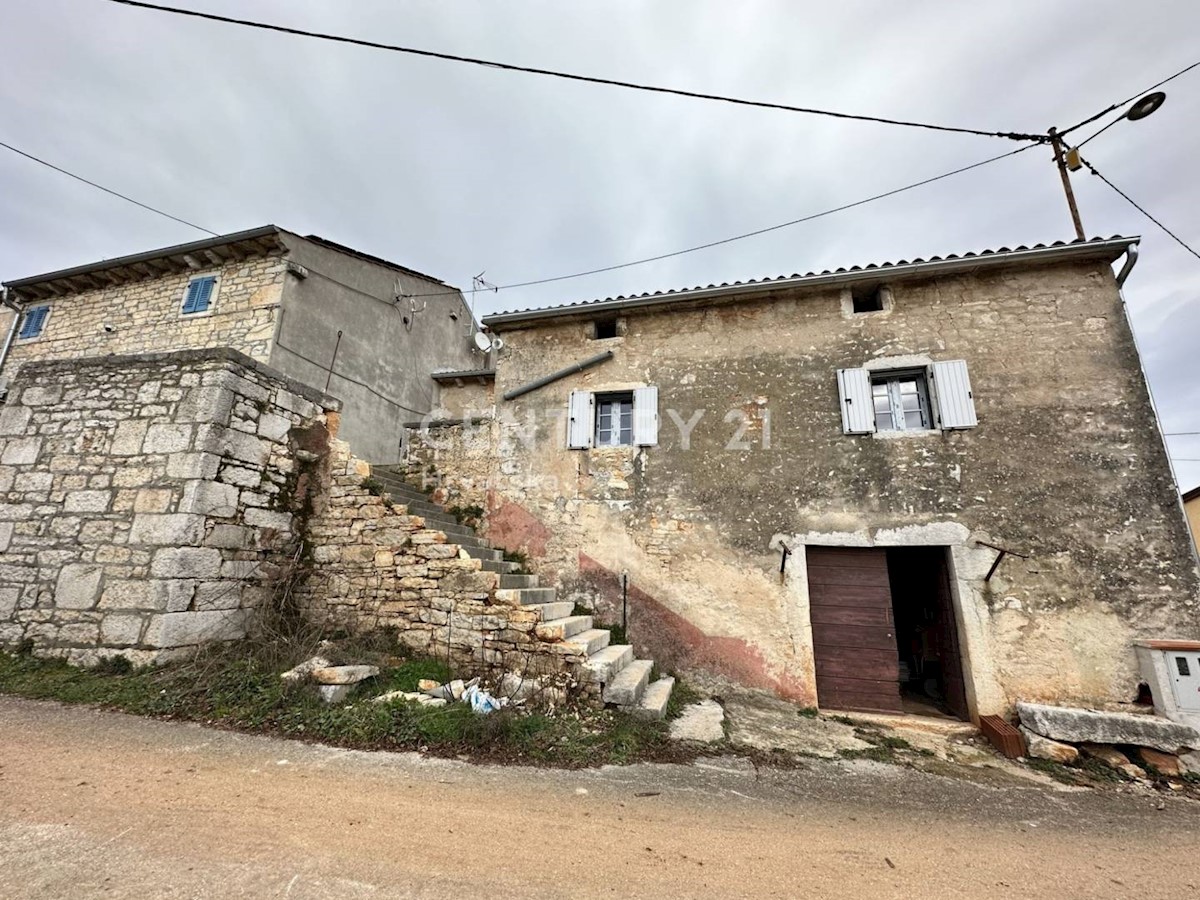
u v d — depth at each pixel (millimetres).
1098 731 4512
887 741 4758
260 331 8453
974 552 5547
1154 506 5262
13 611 5012
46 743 3236
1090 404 5641
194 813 2527
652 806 3068
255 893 1946
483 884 2119
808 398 6473
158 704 3955
